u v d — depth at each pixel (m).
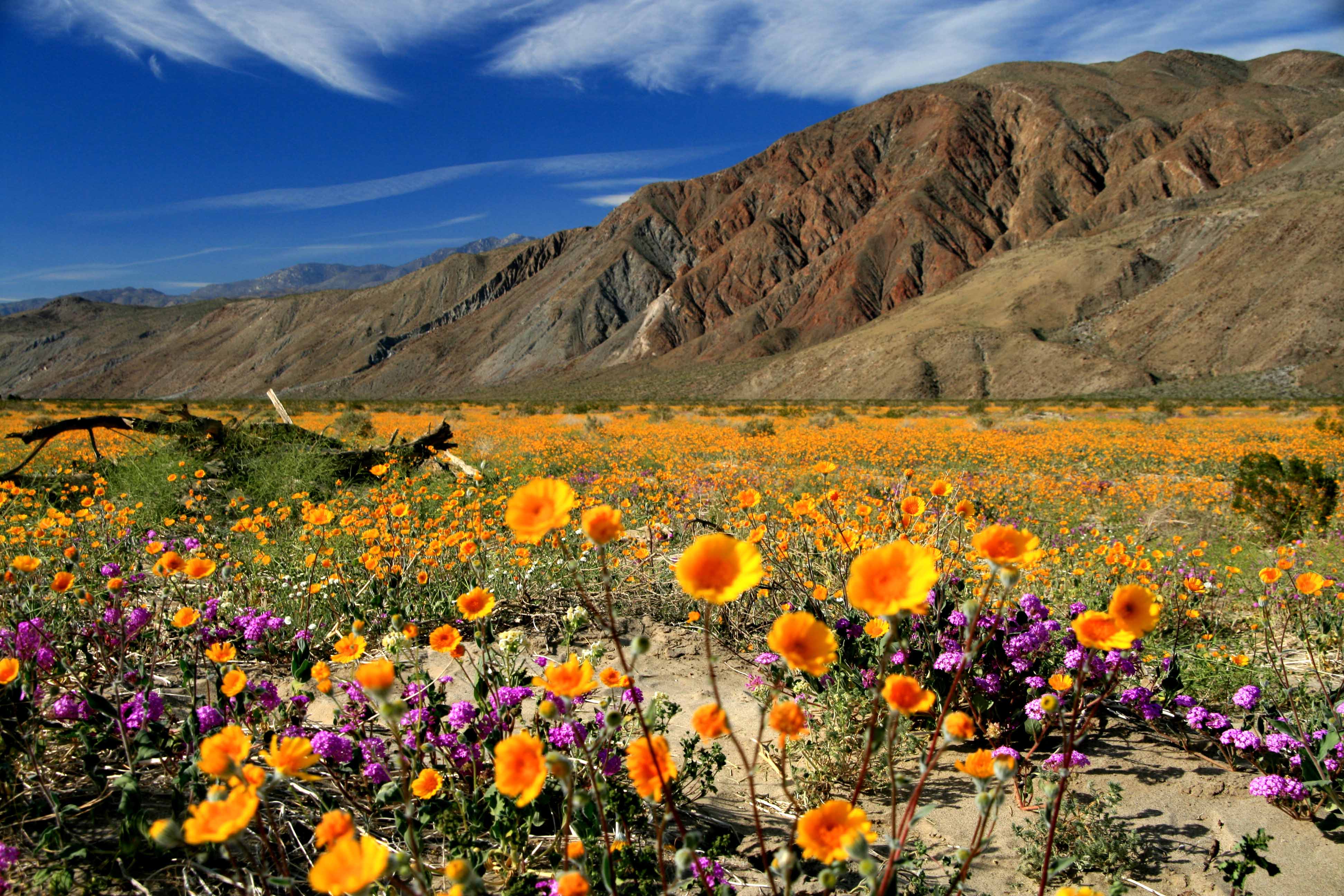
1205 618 4.35
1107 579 4.63
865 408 61.00
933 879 2.01
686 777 2.32
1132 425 30.14
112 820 2.04
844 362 102.62
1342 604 4.29
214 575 3.93
